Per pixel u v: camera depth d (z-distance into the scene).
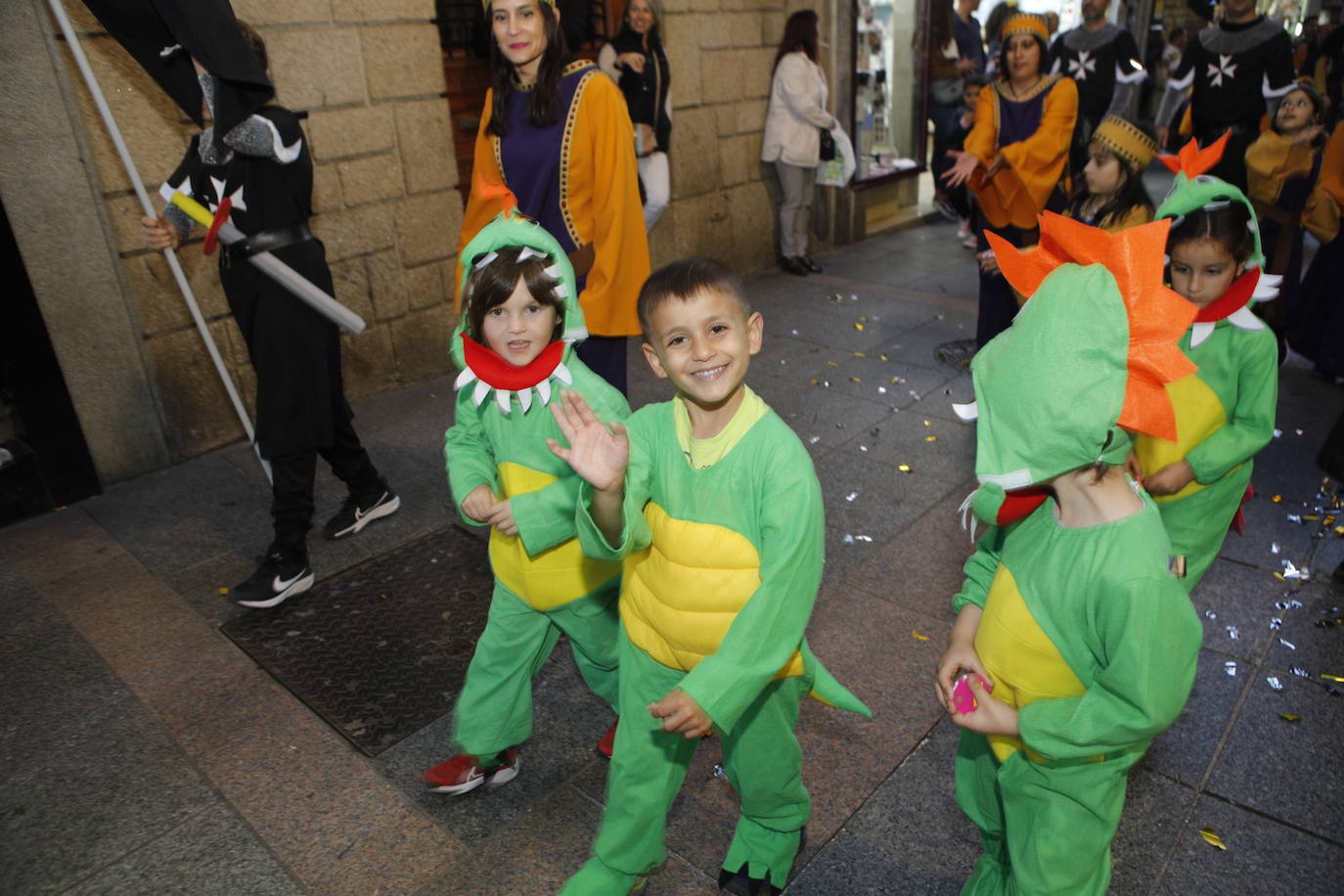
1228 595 3.26
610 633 2.36
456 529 3.92
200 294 4.53
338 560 3.71
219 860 2.36
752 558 1.74
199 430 4.68
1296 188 4.93
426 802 2.53
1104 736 1.44
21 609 3.45
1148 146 3.39
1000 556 1.76
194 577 3.64
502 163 3.27
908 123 9.40
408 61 5.04
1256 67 5.77
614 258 3.21
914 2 8.82
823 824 2.39
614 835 1.96
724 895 2.21
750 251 7.72
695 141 6.96
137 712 2.90
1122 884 2.19
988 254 4.80
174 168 4.29
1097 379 1.34
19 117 3.79
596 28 6.37
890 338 6.06
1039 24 4.84
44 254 3.96
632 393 5.34
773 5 7.29
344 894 2.26
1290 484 4.00
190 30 2.88
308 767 2.66
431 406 5.22
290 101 4.63
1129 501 1.47
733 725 1.64
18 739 2.79
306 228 3.30
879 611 3.24
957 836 2.34
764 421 1.73
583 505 1.71
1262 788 2.45
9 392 3.95
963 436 4.61
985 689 1.62
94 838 2.44
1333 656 2.94
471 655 3.13
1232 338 2.26
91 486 4.28
